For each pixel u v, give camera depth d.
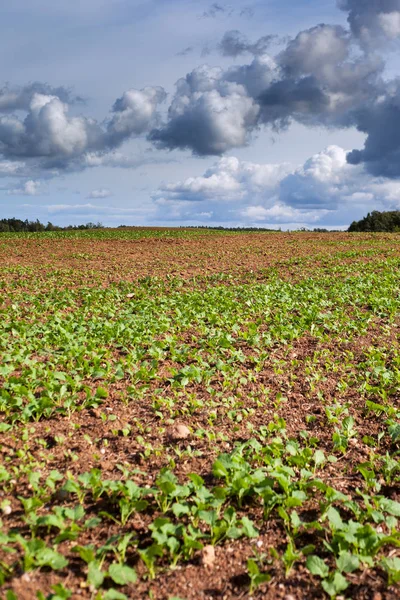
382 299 13.19
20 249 27.91
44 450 4.97
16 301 13.06
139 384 7.07
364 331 10.26
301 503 3.99
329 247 28.42
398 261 21.09
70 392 6.45
